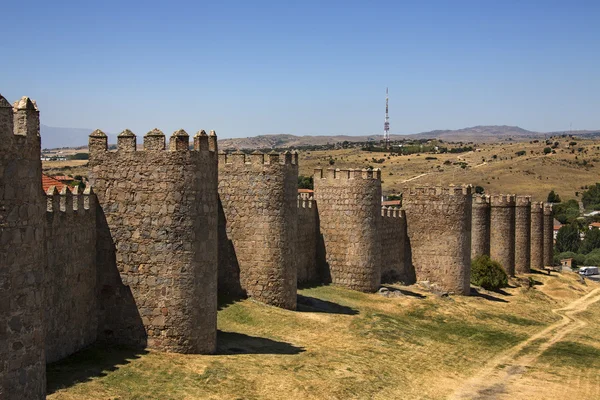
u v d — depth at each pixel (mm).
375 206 47719
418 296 50125
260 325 33406
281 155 36969
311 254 47844
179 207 24406
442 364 33406
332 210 47938
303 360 28266
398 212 55656
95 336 24984
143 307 24672
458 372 32594
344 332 35438
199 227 24844
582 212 182125
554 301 63406
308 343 31781
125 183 24750
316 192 48406
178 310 24516
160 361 23672
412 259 56438
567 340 44188
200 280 24969
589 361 38031
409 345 35812
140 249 24625
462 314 47438
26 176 14125
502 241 70688
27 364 14164
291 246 37594
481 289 60031
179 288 24500
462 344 38781
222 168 37281
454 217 54906
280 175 36844
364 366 29516
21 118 14102
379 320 39625
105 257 24938
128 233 24734
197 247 24781
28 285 14188
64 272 22609
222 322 32875
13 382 13820
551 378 33500
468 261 55781
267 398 22688
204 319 25297
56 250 22016
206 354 25562
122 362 23094
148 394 20688
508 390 30672
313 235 48156
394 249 55094
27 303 14156
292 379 25156
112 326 24953
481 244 65062
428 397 27578
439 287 55375
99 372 21797
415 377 30062
